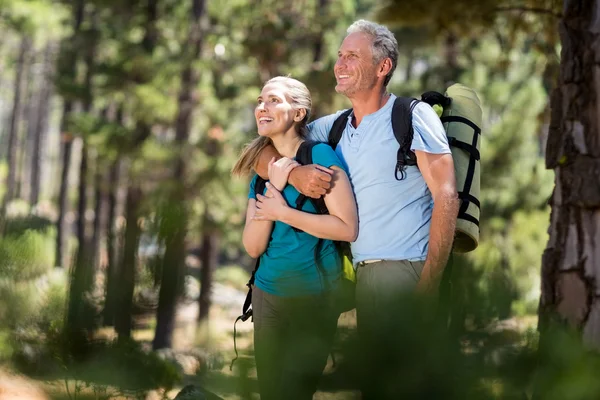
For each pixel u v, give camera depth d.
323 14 27.28
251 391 1.77
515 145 27.05
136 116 28.20
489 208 26.52
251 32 26.50
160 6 30.39
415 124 4.74
